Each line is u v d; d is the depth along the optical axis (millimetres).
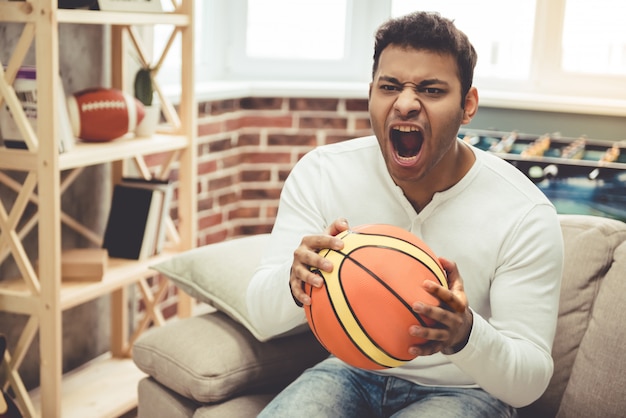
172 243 2871
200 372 1721
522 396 1447
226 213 3746
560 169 3502
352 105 3850
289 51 4004
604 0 3670
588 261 1756
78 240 2803
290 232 1643
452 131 1446
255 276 1633
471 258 1527
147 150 2529
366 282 1251
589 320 1724
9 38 2430
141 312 3152
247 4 3871
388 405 1611
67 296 2273
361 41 4035
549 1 3717
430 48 1408
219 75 3873
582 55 3746
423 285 1246
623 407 1586
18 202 2215
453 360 1373
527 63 3848
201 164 3488
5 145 2225
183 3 2662
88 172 2814
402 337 1239
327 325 1278
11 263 2523
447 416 1461
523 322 1472
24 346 2297
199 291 1949
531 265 1497
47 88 2107
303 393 1580
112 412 2441
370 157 1638
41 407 2293
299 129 3826
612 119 3508
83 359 2898
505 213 1533
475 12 3883
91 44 2756
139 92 2611
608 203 3457
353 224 1624
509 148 3641
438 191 1555
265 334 1652
